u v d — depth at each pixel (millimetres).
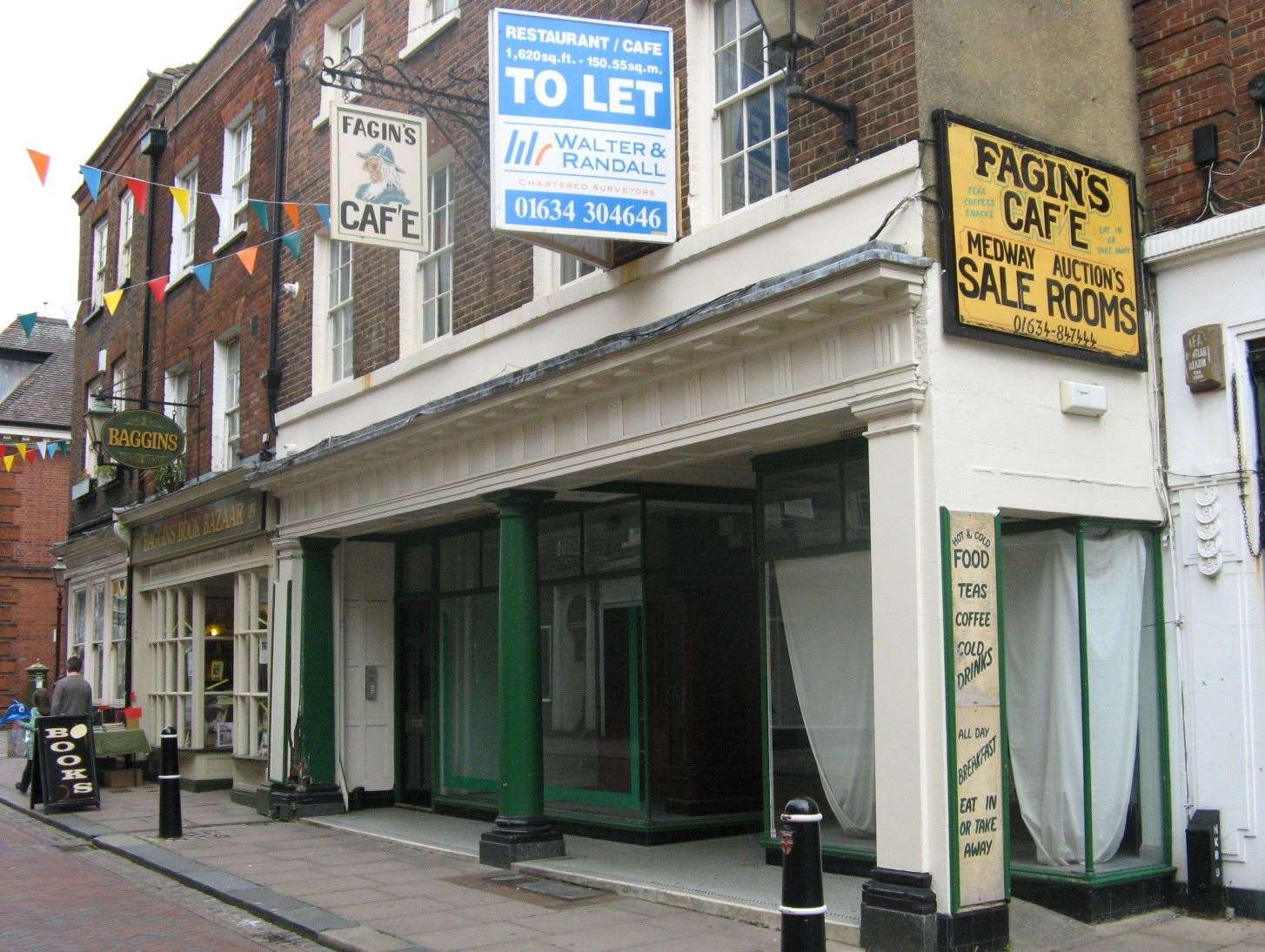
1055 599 8305
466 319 12008
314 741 14188
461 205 12258
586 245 9695
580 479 10469
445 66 12688
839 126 8148
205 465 17703
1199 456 8422
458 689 13727
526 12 9133
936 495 7328
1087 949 7305
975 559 7438
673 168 9328
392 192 11297
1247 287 8250
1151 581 8578
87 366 23484
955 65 7852
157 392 19828
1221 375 8297
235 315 17094
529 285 11109
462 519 13172
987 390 7688
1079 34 8672
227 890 9531
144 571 19781
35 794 15047
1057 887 8023
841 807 8805
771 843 9477
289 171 15844
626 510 11336
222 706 17688
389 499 12742
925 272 7473
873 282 7316
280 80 16109
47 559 31000
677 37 9734
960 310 7531
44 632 30875
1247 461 8164
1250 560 8086
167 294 19672
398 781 14578
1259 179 8328
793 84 7867
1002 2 8219
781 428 8375
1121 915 7973
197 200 18891
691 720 11156
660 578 11117
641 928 8062
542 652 12430
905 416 7461
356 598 14641
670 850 10531
